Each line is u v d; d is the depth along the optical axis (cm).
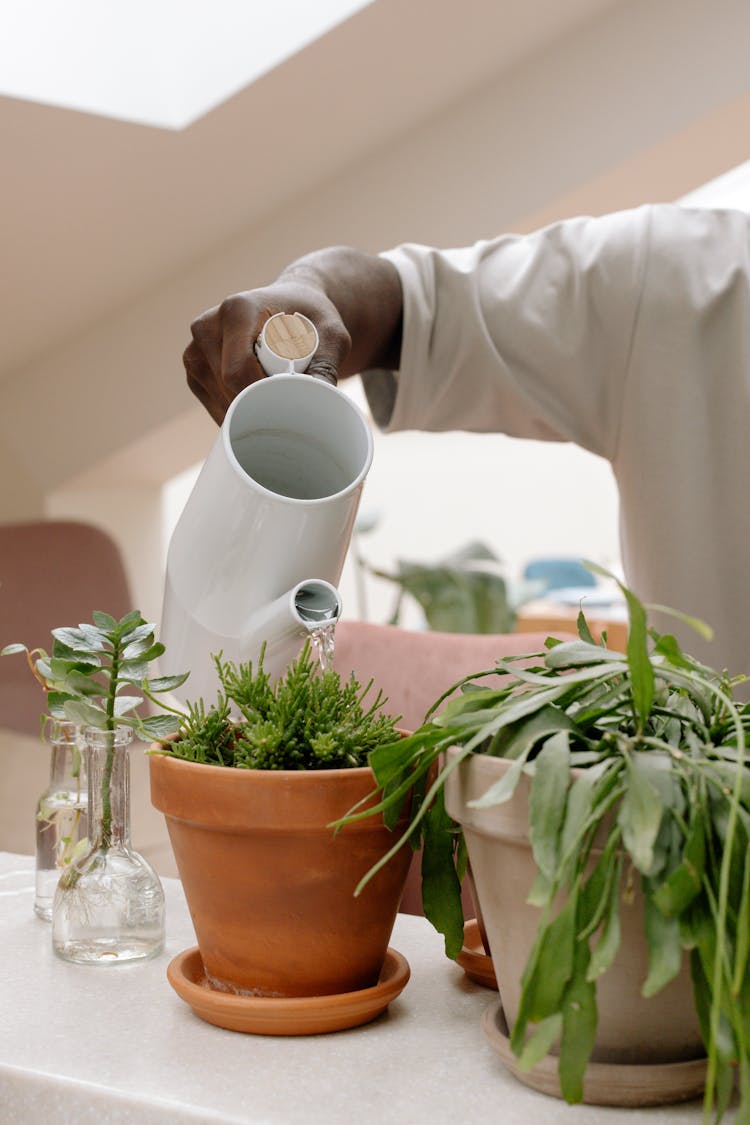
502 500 738
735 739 48
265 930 54
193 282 249
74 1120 49
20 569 243
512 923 49
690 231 108
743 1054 41
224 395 75
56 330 263
